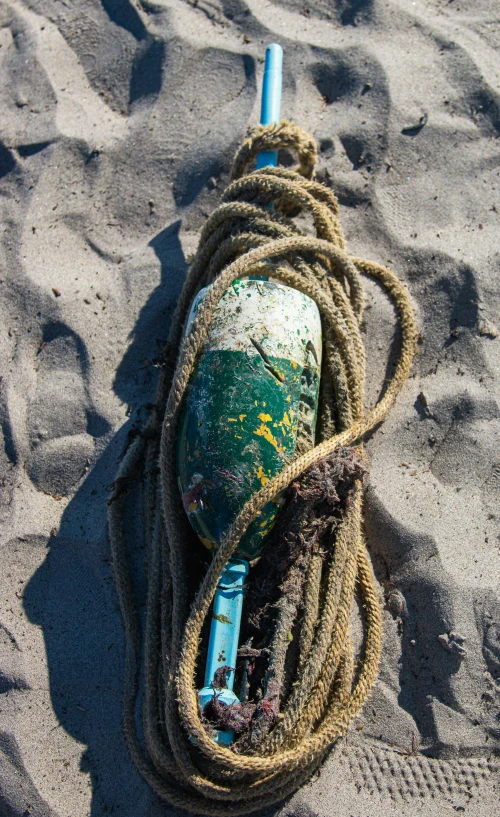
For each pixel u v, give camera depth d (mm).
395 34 1566
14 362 1435
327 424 1315
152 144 1530
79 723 1295
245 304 1278
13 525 1365
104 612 1336
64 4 1630
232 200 1397
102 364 1424
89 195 1517
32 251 1480
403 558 1325
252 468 1239
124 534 1359
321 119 1530
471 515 1334
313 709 1226
